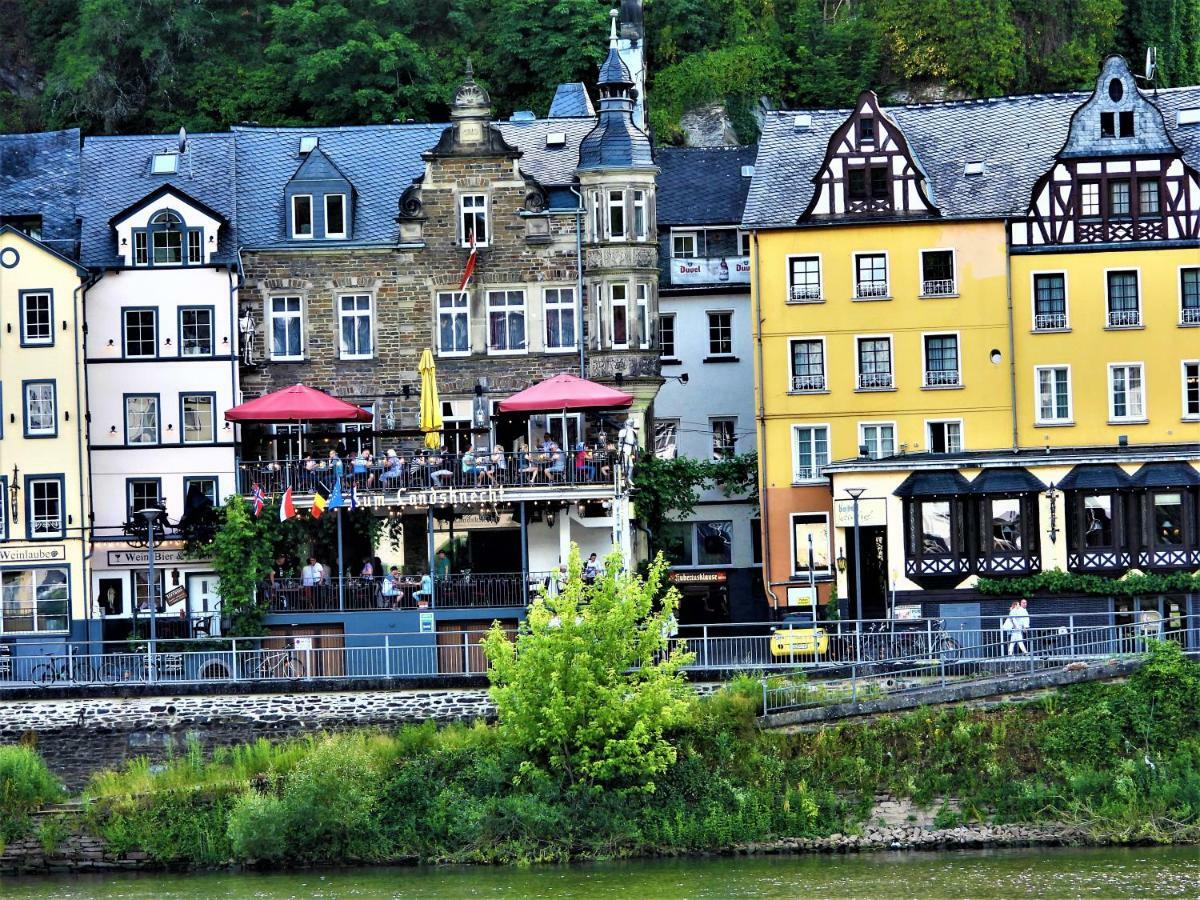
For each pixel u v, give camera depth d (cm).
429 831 8650
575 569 8919
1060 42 14388
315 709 9225
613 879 8188
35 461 10625
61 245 10981
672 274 12069
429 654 9462
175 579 10694
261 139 11538
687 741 8806
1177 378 11019
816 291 11119
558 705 8656
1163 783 8656
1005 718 8869
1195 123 11494
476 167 11131
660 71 14350
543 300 11119
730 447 11956
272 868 8619
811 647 9338
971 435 11031
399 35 14038
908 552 10250
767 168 11388
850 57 14425
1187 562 10094
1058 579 10119
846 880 8088
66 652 10412
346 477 10475
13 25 14862
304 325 11094
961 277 11075
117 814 8750
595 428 10994
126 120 14188
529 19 14225
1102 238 11081
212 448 10831
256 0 14750
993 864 8288
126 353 10856
